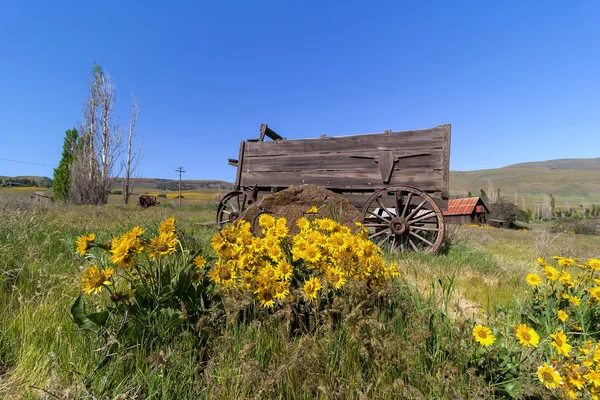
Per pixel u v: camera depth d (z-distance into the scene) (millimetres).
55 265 3434
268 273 2078
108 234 5789
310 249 2229
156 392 1645
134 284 2074
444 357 1869
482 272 5309
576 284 2824
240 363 1718
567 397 1586
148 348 1954
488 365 1784
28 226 4777
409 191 6695
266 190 8672
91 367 1773
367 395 1609
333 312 2082
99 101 26094
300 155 8047
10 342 2027
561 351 1688
